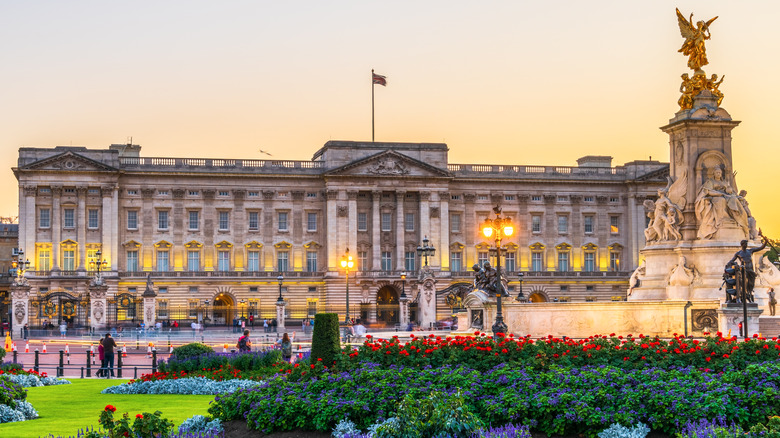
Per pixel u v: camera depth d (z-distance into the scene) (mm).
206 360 50844
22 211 142750
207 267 150500
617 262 162500
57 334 121000
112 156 146250
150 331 118625
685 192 65312
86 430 30484
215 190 151250
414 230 155125
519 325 61469
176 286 148625
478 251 158625
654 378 30125
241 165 152250
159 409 37062
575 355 33719
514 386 30375
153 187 149000
